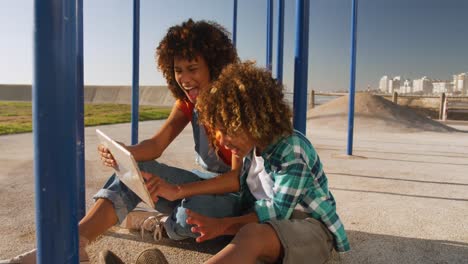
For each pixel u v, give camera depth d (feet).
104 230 4.53
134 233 6.15
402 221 7.11
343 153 16.31
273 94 4.03
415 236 6.31
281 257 3.98
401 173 11.98
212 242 5.80
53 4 2.27
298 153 4.17
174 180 5.29
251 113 3.86
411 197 8.94
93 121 29.48
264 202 4.26
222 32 5.59
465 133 29.76
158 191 4.60
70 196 2.48
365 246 5.82
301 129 6.06
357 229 6.63
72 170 2.49
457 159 15.25
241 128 3.91
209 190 4.96
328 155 15.70
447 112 47.80
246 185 5.06
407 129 29.17
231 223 4.23
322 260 4.33
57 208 2.40
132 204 4.63
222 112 3.92
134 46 7.73
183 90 5.67
